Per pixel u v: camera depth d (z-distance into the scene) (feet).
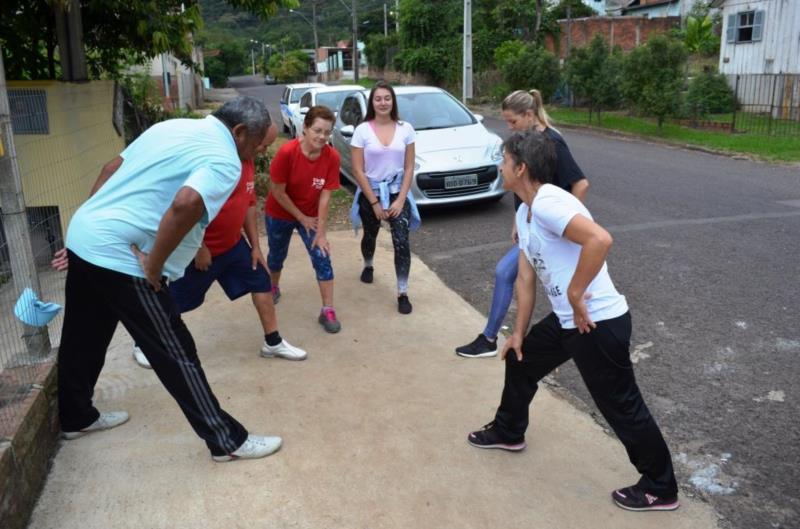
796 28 61.26
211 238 13.01
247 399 12.98
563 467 10.93
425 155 27.40
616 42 103.91
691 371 14.30
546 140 9.34
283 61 225.97
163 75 75.87
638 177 35.96
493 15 99.14
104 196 9.89
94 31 25.58
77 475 10.62
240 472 10.71
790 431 12.03
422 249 23.38
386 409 12.65
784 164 40.04
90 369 11.21
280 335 15.65
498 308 14.52
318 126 14.80
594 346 9.31
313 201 15.89
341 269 20.90
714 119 59.88
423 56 108.37
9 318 11.87
